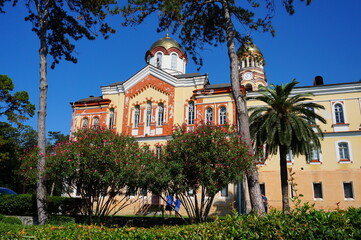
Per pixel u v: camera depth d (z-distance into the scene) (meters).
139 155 16.48
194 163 14.92
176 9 16.67
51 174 16.42
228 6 19.58
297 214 6.04
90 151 15.64
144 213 27.67
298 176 28.73
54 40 23.72
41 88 21.09
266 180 29.38
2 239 7.91
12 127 39.31
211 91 30.78
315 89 30.42
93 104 35.19
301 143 22.17
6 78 39.19
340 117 29.36
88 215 17.53
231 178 14.69
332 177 27.94
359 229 5.08
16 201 20.09
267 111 23.05
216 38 21.33
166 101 32.47
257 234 5.55
